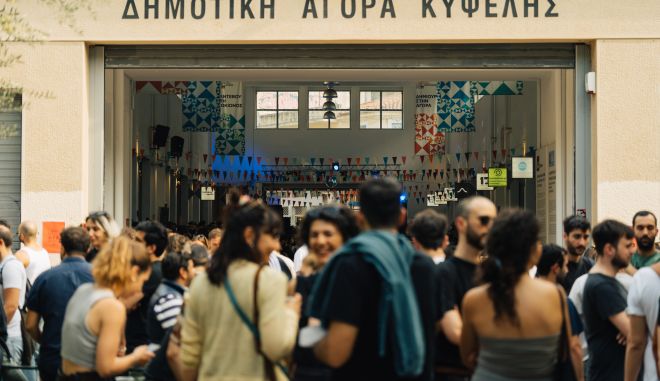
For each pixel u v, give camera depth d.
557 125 14.64
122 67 13.26
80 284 7.53
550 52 13.22
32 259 10.23
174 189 27.23
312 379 5.82
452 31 12.91
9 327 9.28
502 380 4.85
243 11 12.97
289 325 5.04
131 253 6.31
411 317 4.48
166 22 12.95
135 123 20.45
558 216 14.59
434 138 30.95
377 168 37.75
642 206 12.88
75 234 7.68
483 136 25.44
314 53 13.20
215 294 5.12
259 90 38.16
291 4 12.96
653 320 6.45
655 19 12.88
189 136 29.20
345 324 4.47
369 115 38.28
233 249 5.16
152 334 6.85
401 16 12.93
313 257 6.67
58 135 12.94
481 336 4.95
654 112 12.89
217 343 5.08
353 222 6.34
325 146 38.06
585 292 7.12
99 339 6.06
